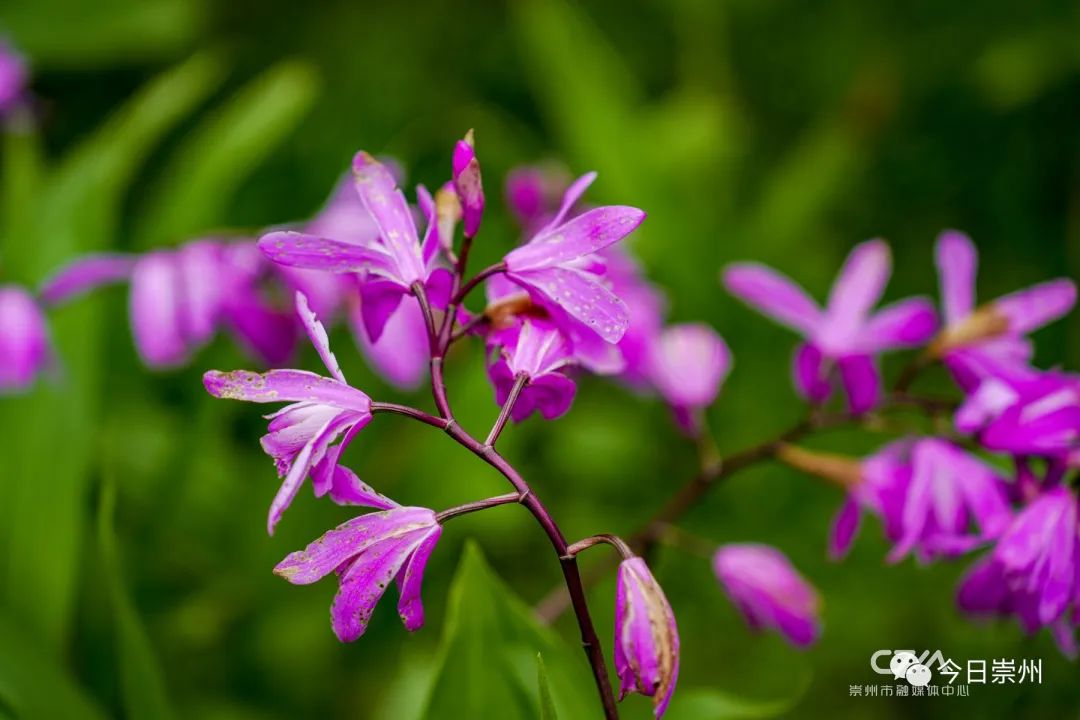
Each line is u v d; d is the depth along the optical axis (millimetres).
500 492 889
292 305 733
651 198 1024
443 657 590
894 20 1565
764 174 1497
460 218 558
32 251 805
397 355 707
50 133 1327
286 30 1477
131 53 1300
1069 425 598
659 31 1593
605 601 898
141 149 912
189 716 802
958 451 618
